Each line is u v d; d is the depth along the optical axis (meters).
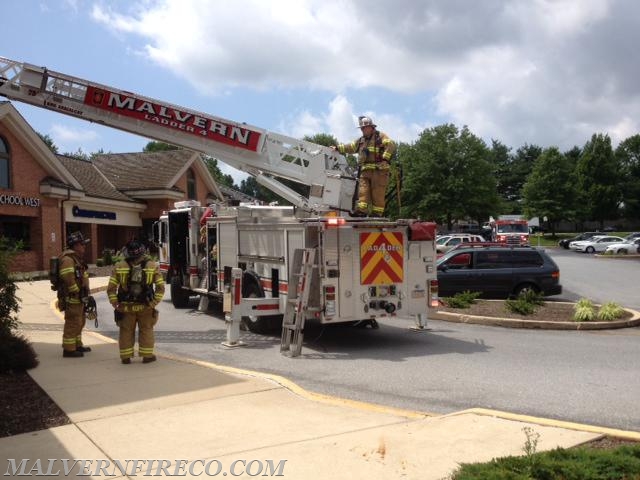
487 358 8.62
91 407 5.75
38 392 6.33
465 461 4.26
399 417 5.44
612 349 9.31
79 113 10.71
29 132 23.16
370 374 7.60
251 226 10.68
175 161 35.28
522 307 12.34
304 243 9.16
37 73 10.56
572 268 30.17
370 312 9.40
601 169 81.25
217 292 12.11
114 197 30.36
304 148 10.84
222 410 5.64
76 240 8.30
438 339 10.27
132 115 10.72
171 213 14.29
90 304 8.34
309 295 9.27
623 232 79.50
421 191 61.91
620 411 5.89
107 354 8.43
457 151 61.66
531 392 6.64
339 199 10.51
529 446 4.19
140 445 4.71
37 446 4.71
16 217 24.05
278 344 9.80
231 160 10.86
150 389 6.42
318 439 4.78
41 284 19.91
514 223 42.25
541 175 76.00
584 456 4.08
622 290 19.83
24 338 8.95
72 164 32.50
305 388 6.88
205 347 9.55
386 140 10.10
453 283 15.42
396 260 9.65
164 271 15.12
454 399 6.37
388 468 4.15
